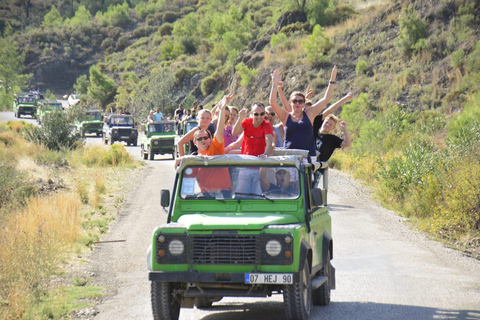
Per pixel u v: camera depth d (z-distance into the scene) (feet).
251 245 27.48
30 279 36.63
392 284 38.55
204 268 27.66
